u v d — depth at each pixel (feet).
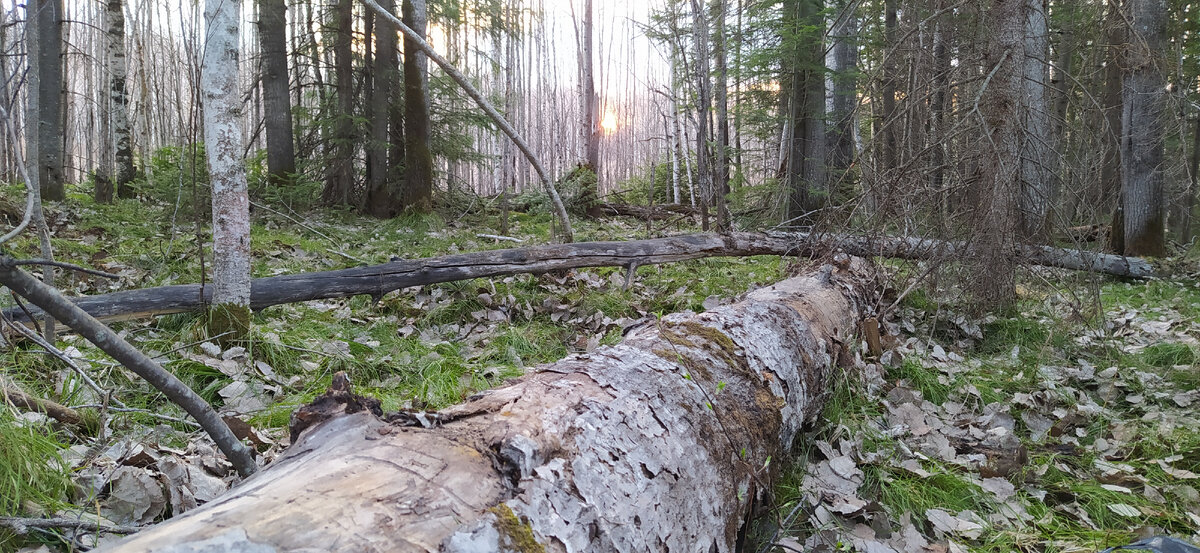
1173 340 13.88
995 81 12.95
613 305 15.08
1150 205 26.32
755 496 6.18
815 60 26.05
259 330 11.50
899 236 15.43
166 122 54.24
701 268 19.42
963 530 6.90
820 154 27.20
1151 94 25.63
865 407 10.06
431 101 34.04
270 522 2.82
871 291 14.70
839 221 15.64
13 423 5.86
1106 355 13.05
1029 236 13.66
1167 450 8.91
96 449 6.81
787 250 17.69
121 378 9.04
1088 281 14.06
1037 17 15.38
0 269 3.82
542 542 3.42
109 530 5.12
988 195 12.94
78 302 10.95
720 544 5.15
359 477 3.31
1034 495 7.66
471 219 32.81
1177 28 39.19
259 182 27.40
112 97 30.68
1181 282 20.92
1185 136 25.90
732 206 32.12
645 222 35.94
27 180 4.42
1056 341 13.73
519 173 75.36
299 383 10.10
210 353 10.39
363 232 25.45
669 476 4.73
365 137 31.53
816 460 8.45
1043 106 14.34
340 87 31.37
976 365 12.60
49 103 25.25
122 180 30.71
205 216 22.58
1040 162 13.65
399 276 13.80
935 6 14.12
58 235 19.07
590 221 34.88
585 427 4.46
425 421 4.10
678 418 5.40
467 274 14.52
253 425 8.27
